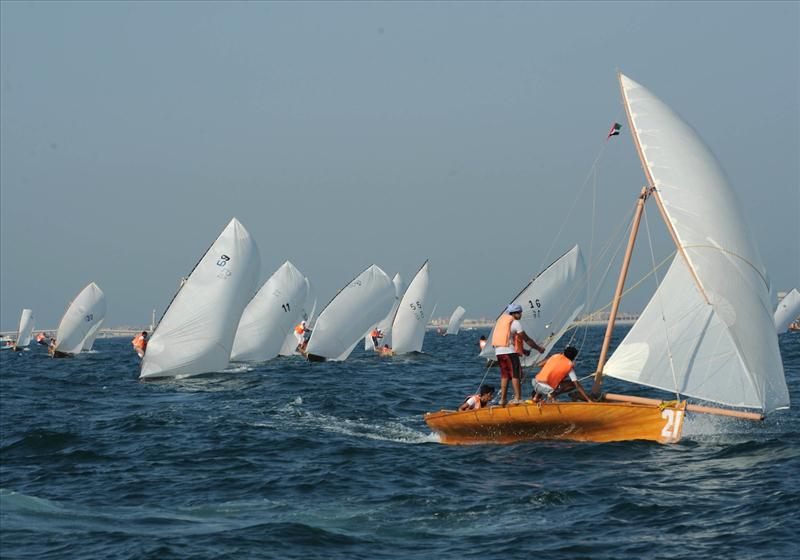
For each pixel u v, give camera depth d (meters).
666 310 36.31
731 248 35.44
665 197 36.47
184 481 30.55
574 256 86.44
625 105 37.94
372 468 31.97
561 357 36.25
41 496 28.44
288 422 45.12
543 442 36.22
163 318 74.88
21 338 190.38
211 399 58.78
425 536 22.94
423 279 121.69
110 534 23.25
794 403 48.09
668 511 24.72
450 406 53.22
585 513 24.88
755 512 24.23
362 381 72.25
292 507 26.39
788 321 156.50
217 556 21.11
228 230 76.00
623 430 35.53
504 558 20.94
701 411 35.28
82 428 44.59
